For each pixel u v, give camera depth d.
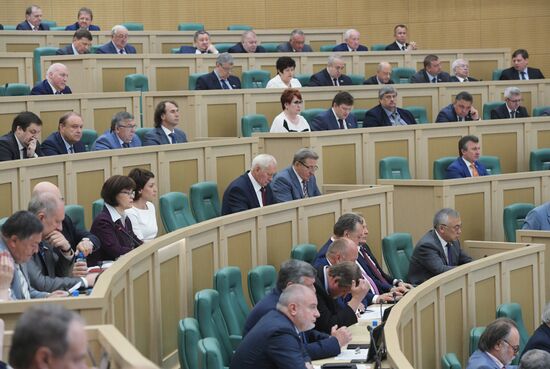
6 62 27.28
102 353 8.28
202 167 21.22
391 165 23.25
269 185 19.28
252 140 22.31
